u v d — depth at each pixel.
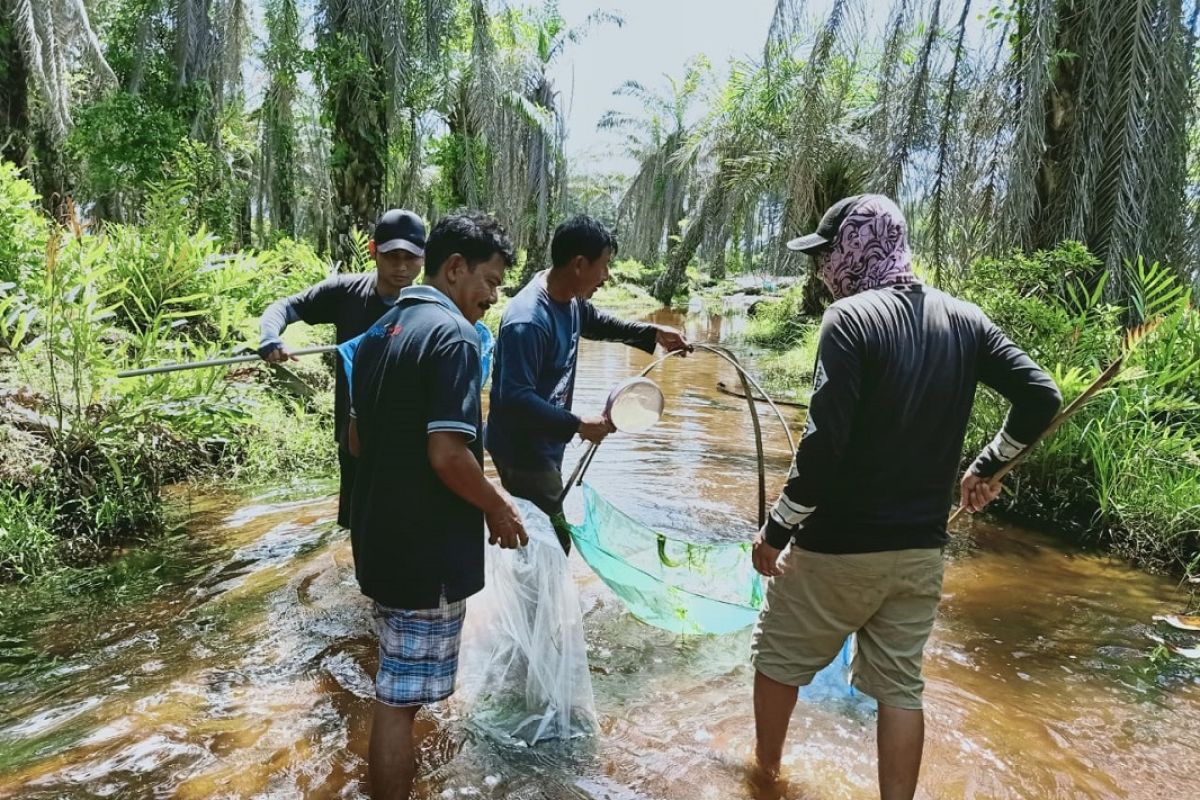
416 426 2.21
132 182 11.87
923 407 2.17
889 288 2.26
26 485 4.20
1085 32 6.50
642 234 35.16
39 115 12.39
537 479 3.28
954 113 6.92
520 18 20.16
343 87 9.91
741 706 2.95
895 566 2.24
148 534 4.41
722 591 3.49
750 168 16.14
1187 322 5.75
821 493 2.16
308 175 18.36
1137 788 2.51
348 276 3.92
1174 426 5.46
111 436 4.63
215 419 5.18
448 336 2.20
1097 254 6.70
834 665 3.08
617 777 2.51
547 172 23.61
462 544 2.30
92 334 4.50
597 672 3.19
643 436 7.22
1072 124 6.62
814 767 2.59
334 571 3.94
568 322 3.32
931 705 2.95
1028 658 3.33
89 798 2.30
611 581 3.22
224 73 13.48
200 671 3.02
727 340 16.28
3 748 2.52
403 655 2.28
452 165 15.11
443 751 2.60
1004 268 5.84
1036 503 5.18
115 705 2.78
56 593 3.66
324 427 6.59
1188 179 7.47
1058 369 5.13
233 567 3.98
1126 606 3.85
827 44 7.89
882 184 7.38
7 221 6.10
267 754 2.54
